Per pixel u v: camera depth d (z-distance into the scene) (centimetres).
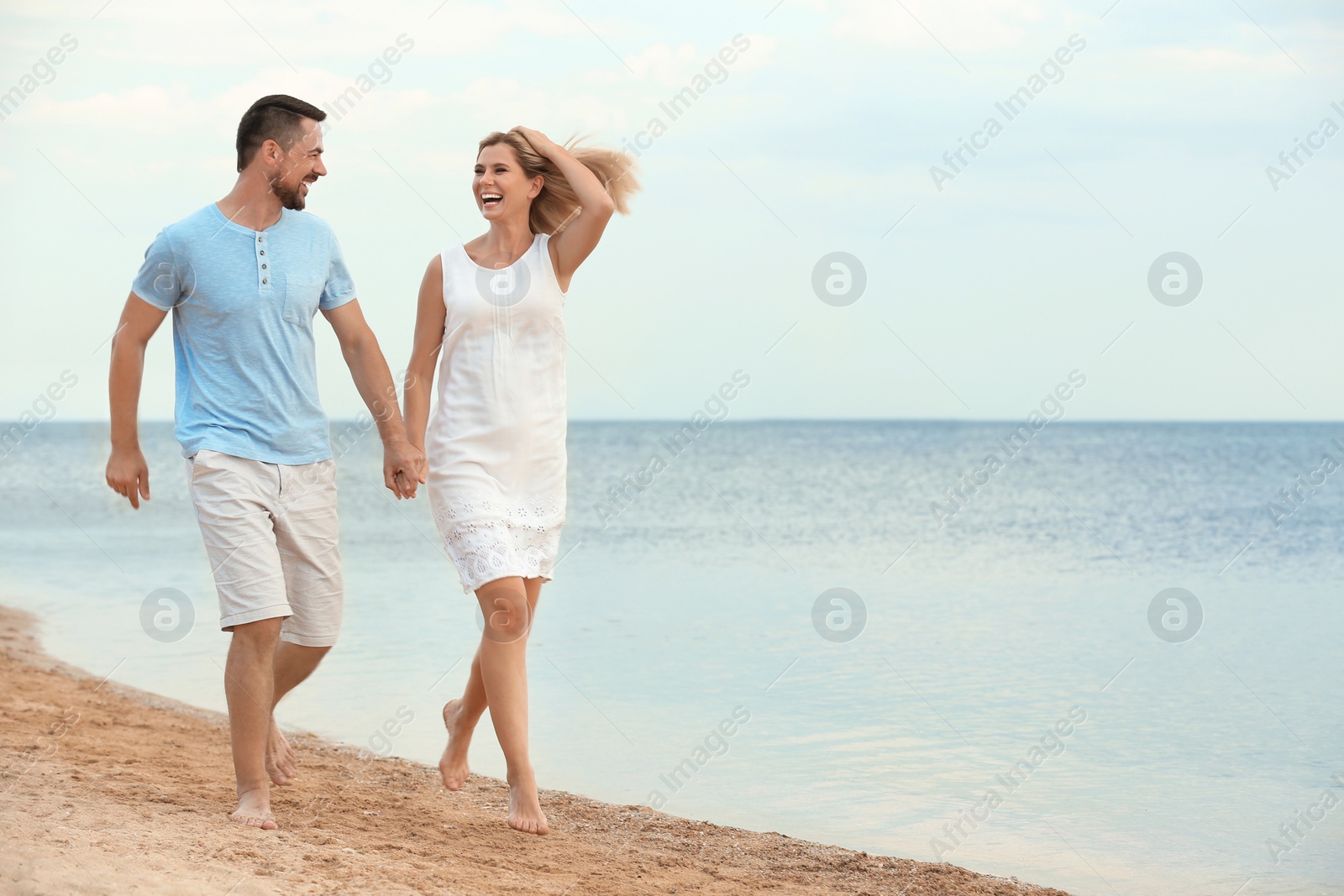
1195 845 500
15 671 761
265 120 410
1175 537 2027
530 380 455
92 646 908
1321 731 682
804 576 1439
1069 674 835
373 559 1581
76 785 431
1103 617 1105
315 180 427
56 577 1334
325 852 374
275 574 400
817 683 805
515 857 416
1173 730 688
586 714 721
